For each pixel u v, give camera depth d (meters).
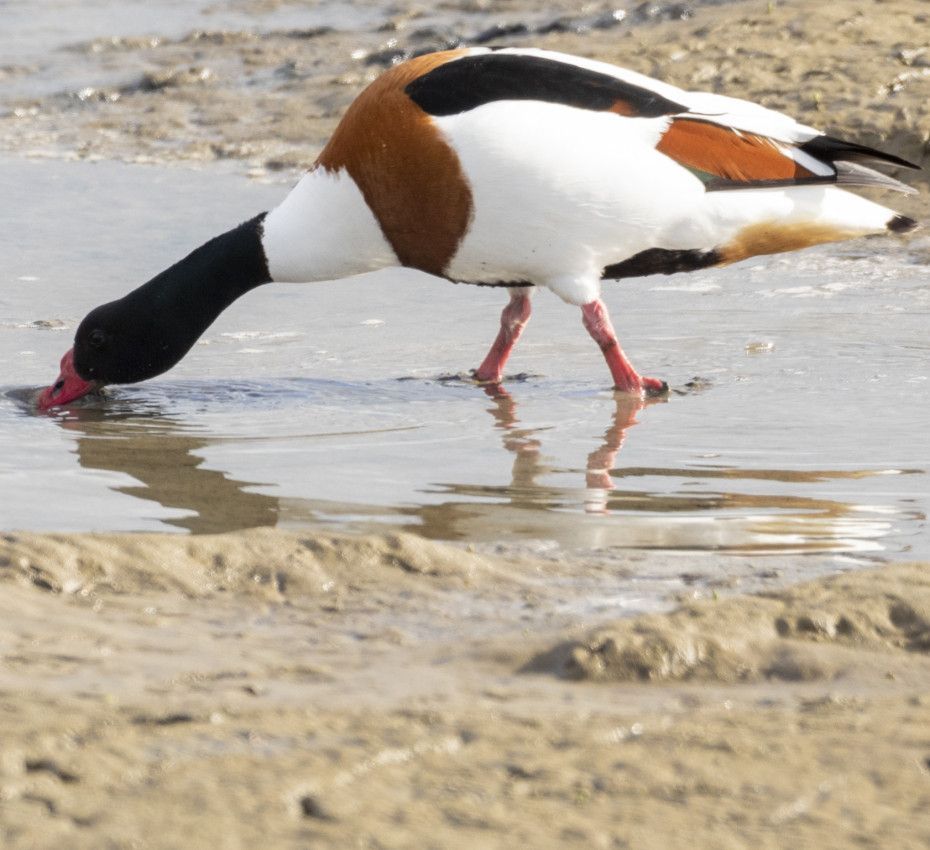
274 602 6.67
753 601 6.36
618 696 5.65
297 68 24.41
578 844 4.41
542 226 10.71
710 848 4.39
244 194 18.38
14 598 6.52
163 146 21.16
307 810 4.60
